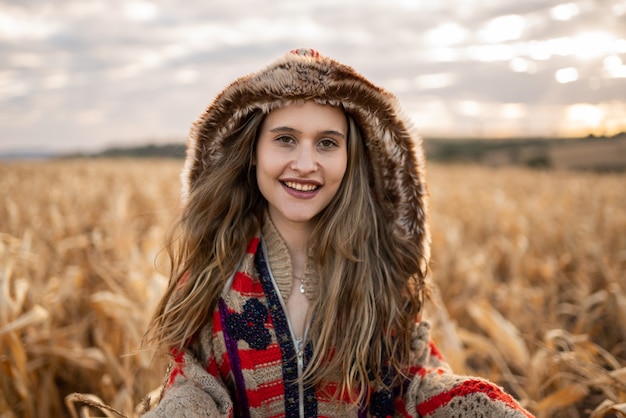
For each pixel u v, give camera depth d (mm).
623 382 2611
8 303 3111
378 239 2164
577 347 3203
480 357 4199
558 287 5902
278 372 1919
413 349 2066
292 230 2098
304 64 1839
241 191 2102
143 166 26297
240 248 2053
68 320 4160
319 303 2010
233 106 1934
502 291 5133
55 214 7031
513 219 9258
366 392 1995
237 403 1946
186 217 2090
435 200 12359
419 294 2219
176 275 2111
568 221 8531
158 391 2619
